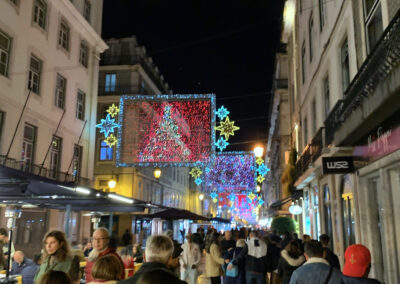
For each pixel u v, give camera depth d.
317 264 3.69
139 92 33.69
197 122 24.52
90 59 25.27
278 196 39.53
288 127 32.59
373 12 8.29
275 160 44.81
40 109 19.39
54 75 20.88
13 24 17.48
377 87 5.82
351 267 3.47
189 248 9.77
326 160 9.31
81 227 23.05
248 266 8.48
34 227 18.38
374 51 6.18
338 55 11.30
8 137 16.89
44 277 2.94
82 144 23.80
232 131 18.28
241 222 75.56
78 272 4.63
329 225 13.32
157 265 3.44
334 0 11.76
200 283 11.94
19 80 17.78
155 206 15.78
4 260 8.31
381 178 7.44
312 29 16.00
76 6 23.42
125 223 30.45
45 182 8.81
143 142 27.31
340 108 9.22
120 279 3.78
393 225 7.21
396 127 6.43
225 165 31.48
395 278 7.05
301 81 18.88
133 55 34.03
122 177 31.78
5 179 8.29
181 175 52.47
